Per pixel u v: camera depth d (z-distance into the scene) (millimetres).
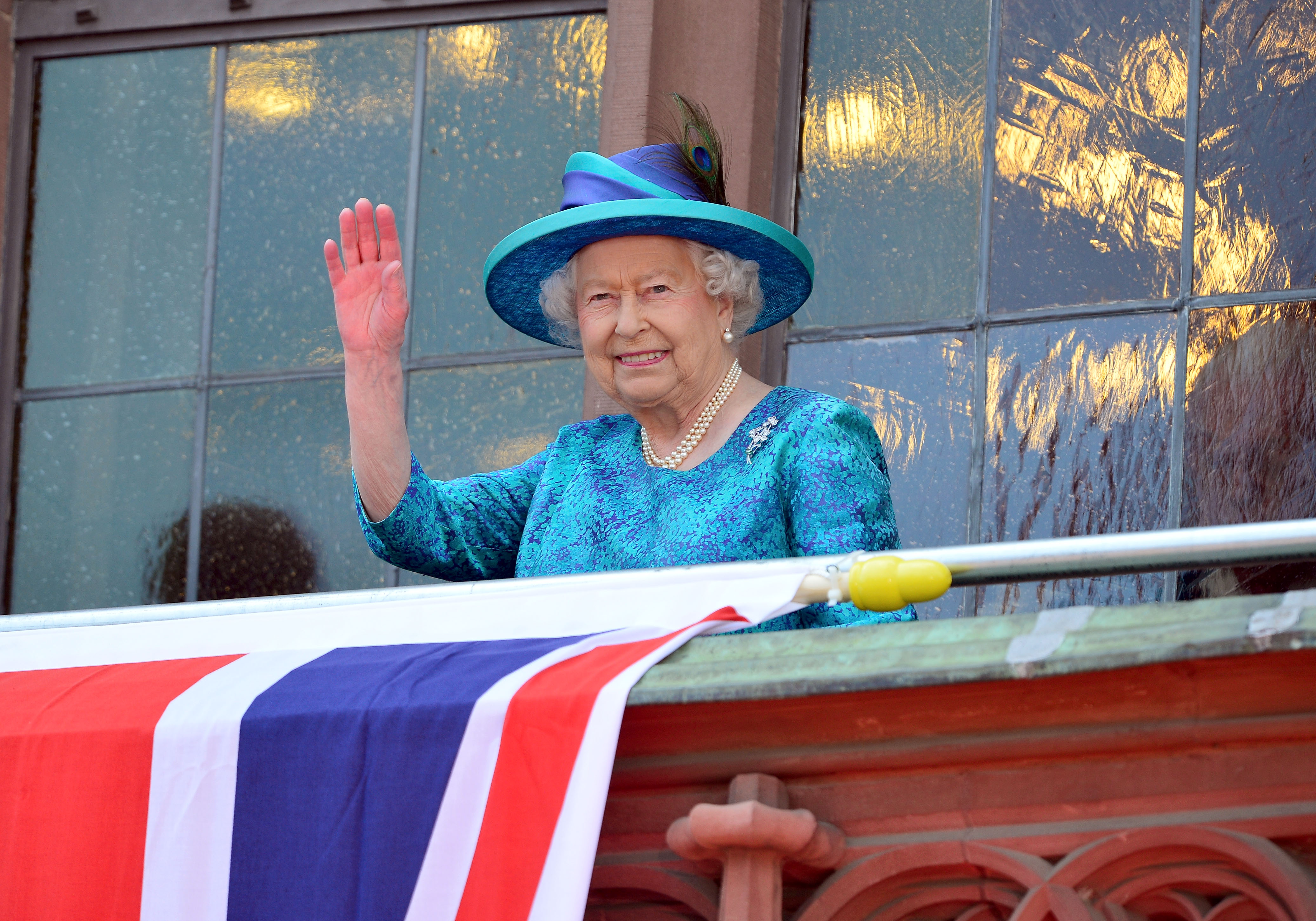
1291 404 11469
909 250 12875
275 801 6465
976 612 11969
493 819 6043
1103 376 12031
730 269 9133
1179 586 11492
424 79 14695
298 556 14062
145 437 14758
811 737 6062
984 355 12414
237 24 15336
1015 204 12633
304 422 14344
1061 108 12672
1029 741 5809
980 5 13117
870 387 12688
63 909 6578
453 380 13969
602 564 8672
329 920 6195
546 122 14227
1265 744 5625
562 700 6113
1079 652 5449
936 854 5840
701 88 13156
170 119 15391
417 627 7500
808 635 6207
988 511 12109
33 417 15102
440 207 14383
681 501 8609
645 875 6188
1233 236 11930
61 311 15266
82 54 15703
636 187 9195
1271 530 6270
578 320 9664
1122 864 5656
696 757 6203
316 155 14875
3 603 14734
